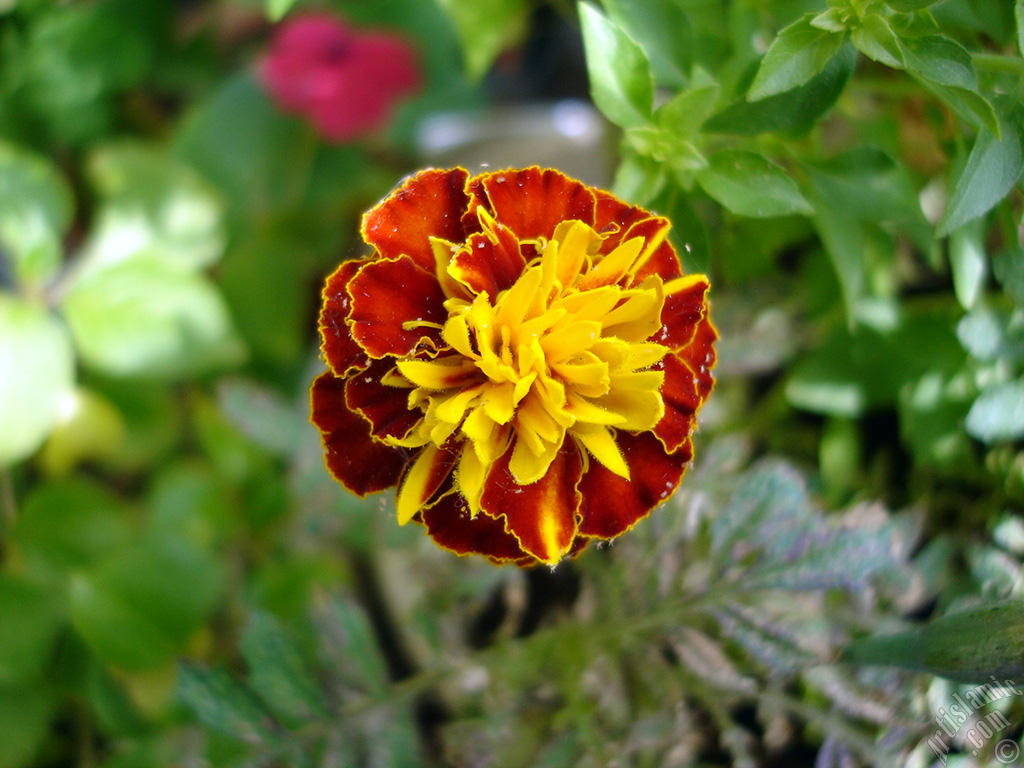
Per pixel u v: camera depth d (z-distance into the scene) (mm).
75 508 210
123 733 192
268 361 247
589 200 130
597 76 143
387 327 124
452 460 126
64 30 260
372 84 259
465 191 128
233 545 211
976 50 161
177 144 258
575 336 121
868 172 156
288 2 159
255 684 166
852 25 135
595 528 130
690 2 167
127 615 196
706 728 174
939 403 182
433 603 177
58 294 225
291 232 256
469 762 167
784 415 201
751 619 163
